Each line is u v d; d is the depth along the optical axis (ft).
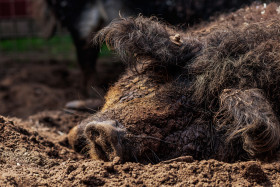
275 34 14.28
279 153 13.47
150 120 12.57
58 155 14.47
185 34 14.99
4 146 13.47
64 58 49.88
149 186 11.08
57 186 11.07
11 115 27.58
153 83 13.58
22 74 41.37
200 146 13.03
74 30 28.78
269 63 13.39
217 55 13.55
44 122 21.38
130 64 13.66
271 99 13.46
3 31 56.70
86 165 11.86
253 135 11.95
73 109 20.88
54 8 30.48
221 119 13.10
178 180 11.34
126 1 24.08
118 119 12.62
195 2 22.94
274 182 11.71
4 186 10.50
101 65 43.78
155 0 23.54
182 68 13.84
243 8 19.19
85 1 28.09
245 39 13.89
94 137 12.20
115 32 13.19
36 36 57.00
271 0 18.56
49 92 34.12
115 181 11.21
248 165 11.53
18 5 55.67
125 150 12.13
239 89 12.86
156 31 13.47
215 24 17.06
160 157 12.60
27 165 12.64
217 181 11.27
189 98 13.41
